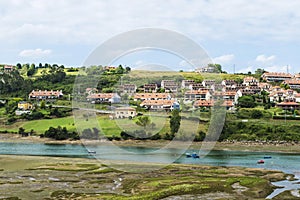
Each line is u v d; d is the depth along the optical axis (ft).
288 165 223.71
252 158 258.16
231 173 171.12
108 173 157.28
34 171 165.17
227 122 352.08
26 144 346.54
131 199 108.88
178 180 140.67
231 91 392.27
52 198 115.03
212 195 117.39
